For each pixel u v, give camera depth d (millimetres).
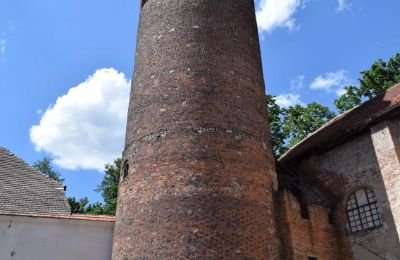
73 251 14656
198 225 11500
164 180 12484
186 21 15594
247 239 11820
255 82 15555
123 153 14734
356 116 19172
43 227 14750
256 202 12703
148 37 16219
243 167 13016
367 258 15727
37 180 21734
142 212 12328
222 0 16547
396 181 15047
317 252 14773
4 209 18453
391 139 15578
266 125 15227
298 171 19516
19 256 14148
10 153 22109
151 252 11500
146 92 14789
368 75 29750
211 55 14812
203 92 13922
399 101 15227
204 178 12297
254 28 17500
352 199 17234
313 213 15656
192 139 12961
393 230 15242
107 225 15305
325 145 18719
